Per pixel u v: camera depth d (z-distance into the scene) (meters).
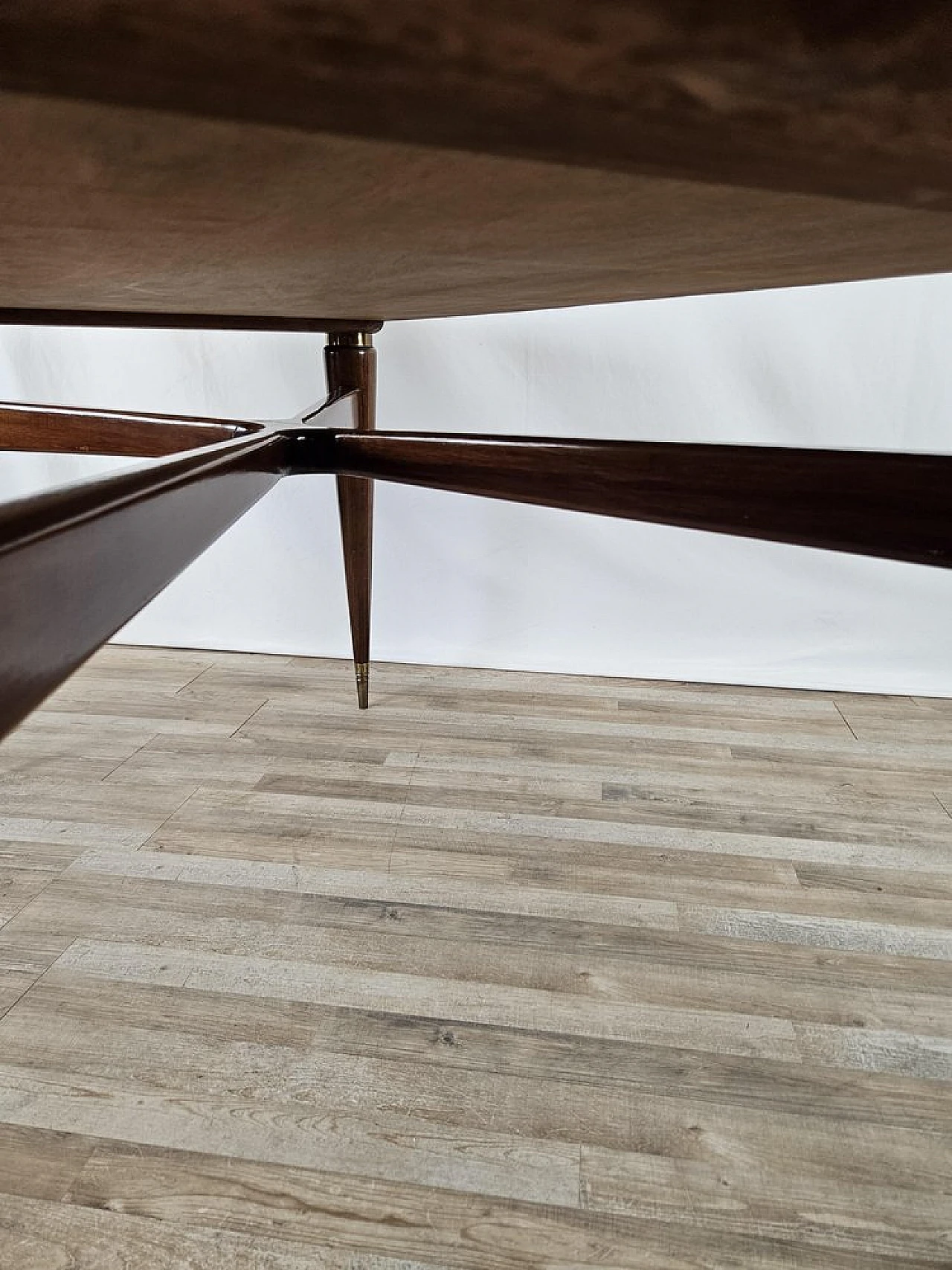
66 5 0.05
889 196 0.11
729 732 1.07
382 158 0.09
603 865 0.79
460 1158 0.51
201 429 0.63
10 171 0.09
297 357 1.21
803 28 0.07
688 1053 0.59
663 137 0.08
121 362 1.23
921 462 0.26
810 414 1.14
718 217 0.13
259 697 1.16
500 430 1.20
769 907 0.74
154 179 0.10
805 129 0.08
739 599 1.23
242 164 0.09
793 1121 0.53
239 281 0.28
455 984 0.65
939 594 1.18
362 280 0.30
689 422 1.17
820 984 0.65
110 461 1.29
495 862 0.80
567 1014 0.62
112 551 0.18
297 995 0.63
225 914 0.72
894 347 1.10
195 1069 0.57
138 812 0.87
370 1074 0.57
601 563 1.24
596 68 0.07
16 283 0.28
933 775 0.97
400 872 0.78
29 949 0.67
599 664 1.25
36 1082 0.56
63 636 0.15
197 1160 0.51
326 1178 0.50
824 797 0.92
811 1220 0.48
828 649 1.22
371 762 0.98
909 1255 0.46
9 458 1.30
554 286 0.35
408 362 1.19
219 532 0.27
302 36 0.06
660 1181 0.50
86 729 1.05
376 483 1.25
